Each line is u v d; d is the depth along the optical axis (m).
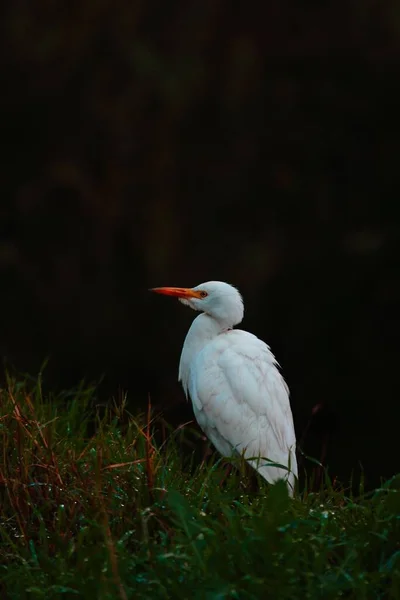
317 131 21.14
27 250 20.14
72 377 19.02
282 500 4.11
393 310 19.03
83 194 20.25
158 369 19.22
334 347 19.03
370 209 20.53
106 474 4.82
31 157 20.80
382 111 20.97
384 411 18.14
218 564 3.93
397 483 4.49
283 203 20.97
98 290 19.98
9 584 4.13
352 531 4.34
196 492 4.91
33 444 4.99
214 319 6.77
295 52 21.16
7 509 4.72
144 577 4.00
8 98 20.67
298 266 20.08
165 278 19.98
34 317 19.47
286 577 3.88
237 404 6.30
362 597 3.82
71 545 4.36
